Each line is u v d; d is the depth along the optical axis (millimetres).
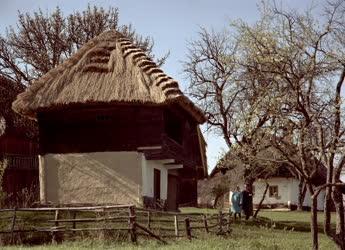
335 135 14094
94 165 28250
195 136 34375
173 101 26906
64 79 28547
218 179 50156
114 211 19609
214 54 34219
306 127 14719
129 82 27766
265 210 54906
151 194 28828
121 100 27000
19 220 20656
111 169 28031
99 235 18547
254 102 15711
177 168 31891
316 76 15297
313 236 15062
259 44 15336
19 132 39344
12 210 19281
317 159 15391
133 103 27125
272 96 15047
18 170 37344
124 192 27766
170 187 34281
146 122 27969
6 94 39281
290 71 15148
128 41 30406
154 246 17078
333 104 14531
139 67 28422
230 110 33438
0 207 26078
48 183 28562
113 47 29781
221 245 17531
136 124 28016
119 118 28203
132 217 18500
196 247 16656
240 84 16953
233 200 30812
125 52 29297
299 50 15055
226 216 24500
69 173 28391
